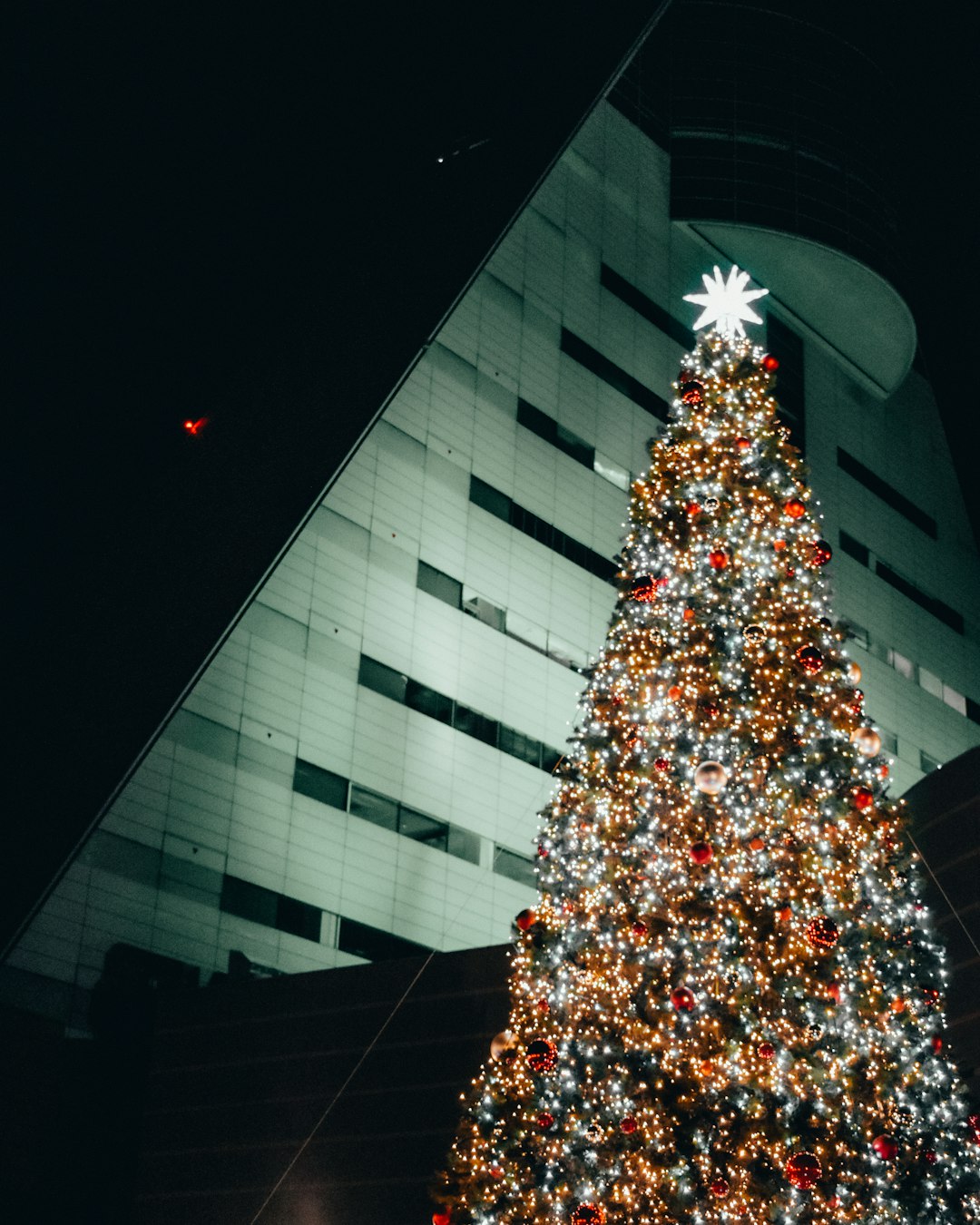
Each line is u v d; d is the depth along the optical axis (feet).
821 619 50.49
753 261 179.01
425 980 85.81
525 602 133.90
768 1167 43.47
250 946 103.55
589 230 159.63
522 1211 48.55
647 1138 45.03
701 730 47.75
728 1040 44.39
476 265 132.98
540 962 50.75
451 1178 52.54
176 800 103.24
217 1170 86.12
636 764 49.06
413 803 117.80
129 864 99.40
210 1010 92.17
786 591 50.16
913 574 186.50
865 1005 44.75
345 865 111.34
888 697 172.24
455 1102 80.64
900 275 184.03
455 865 118.62
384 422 127.95
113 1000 95.25
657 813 47.52
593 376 151.74
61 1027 92.58
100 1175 89.15
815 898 45.91
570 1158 47.57
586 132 164.45
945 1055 47.65
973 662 190.08
